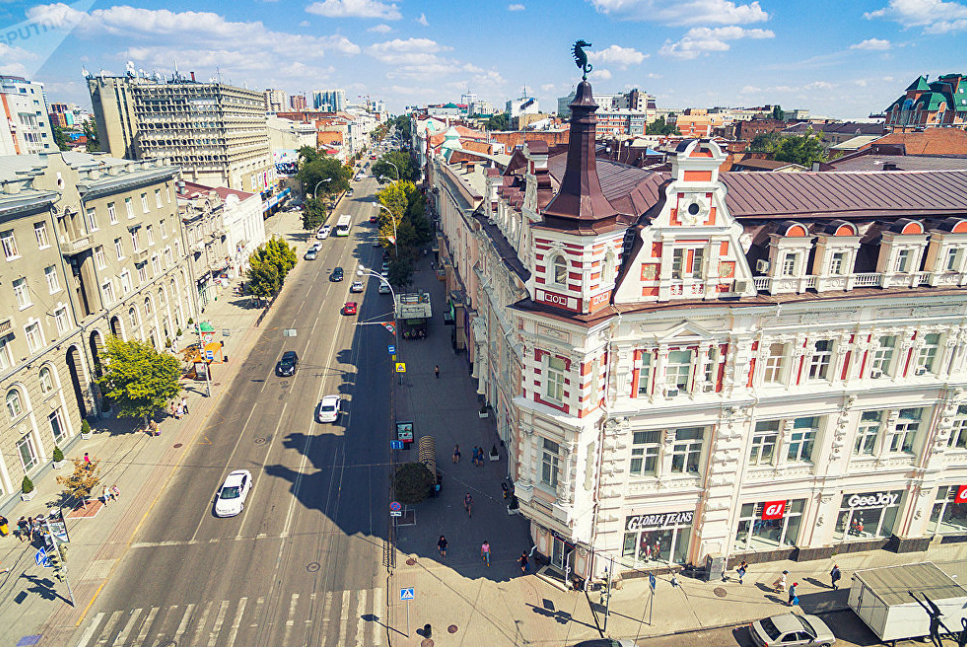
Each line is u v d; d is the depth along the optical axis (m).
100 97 135.25
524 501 34.62
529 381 32.59
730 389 33.41
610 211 29.25
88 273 55.12
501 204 47.91
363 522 42.47
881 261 33.53
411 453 51.03
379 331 78.62
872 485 37.56
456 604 35.44
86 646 32.09
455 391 62.06
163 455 50.16
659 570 37.41
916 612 31.70
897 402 35.66
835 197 36.38
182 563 38.16
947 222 33.06
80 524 41.50
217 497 43.75
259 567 38.03
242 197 110.31
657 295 31.81
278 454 50.72
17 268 45.09
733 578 37.28
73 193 53.16
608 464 33.88
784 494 36.72
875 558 38.97
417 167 176.00
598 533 35.41
